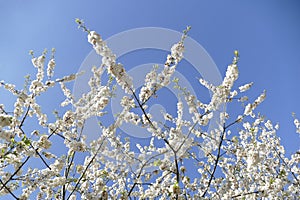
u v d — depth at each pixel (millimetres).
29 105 2109
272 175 2588
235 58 2109
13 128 2025
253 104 2229
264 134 2807
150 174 2287
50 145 2023
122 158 2268
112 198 2311
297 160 2689
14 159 1982
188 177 2297
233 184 2391
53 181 2021
